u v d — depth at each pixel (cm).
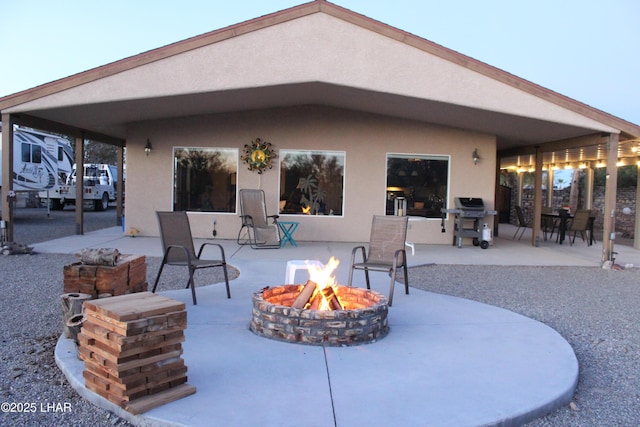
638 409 299
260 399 278
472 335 409
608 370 367
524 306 554
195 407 267
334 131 1056
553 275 766
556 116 823
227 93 838
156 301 297
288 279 552
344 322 371
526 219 1805
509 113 819
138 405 261
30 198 2092
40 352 365
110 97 803
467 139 1067
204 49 799
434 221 1078
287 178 1062
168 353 282
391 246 568
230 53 800
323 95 931
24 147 1491
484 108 817
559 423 277
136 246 916
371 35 802
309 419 255
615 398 315
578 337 447
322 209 1065
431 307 502
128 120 1012
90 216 1731
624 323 496
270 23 795
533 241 1138
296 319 372
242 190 986
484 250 1020
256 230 959
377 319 387
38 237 1050
